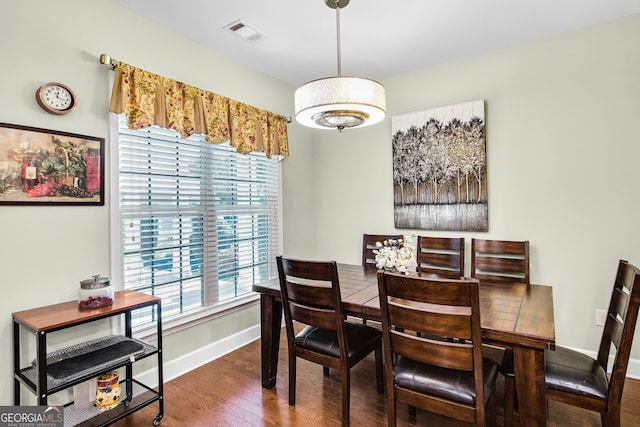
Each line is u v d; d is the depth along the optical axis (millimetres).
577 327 2521
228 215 2900
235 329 2924
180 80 2492
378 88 1812
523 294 1924
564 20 2369
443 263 2812
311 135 3830
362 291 2004
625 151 2332
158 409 1999
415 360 1520
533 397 1336
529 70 2652
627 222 2338
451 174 2971
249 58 2926
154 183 2359
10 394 1694
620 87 2338
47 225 1835
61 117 1884
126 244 2203
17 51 1724
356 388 2215
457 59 2961
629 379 2295
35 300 1785
